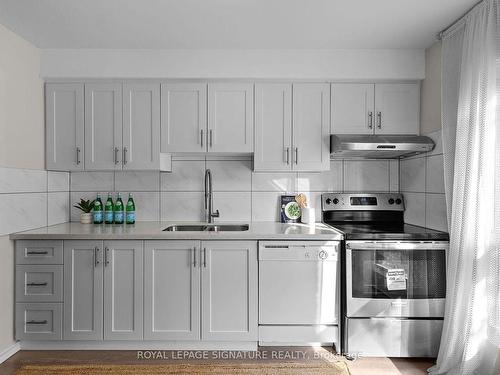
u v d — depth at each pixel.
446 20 2.48
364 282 2.64
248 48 2.97
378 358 2.66
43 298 2.72
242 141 3.07
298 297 2.72
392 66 3.00
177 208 3.46
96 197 3.44
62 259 2.72
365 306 2.64
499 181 2.03
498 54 2.04
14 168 2.66
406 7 2.31
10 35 2.62
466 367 2.19
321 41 2.84
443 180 2.71
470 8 2.32
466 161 2.26
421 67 2.99
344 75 3.00
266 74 2.99
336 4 2.27
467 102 2.29
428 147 2.84
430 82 2.92
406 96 3.08
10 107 2.62
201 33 2.69
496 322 2.05
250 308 2.72
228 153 3.13
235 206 3.45
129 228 3.00
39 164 2.99
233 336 2.72
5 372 2.44
